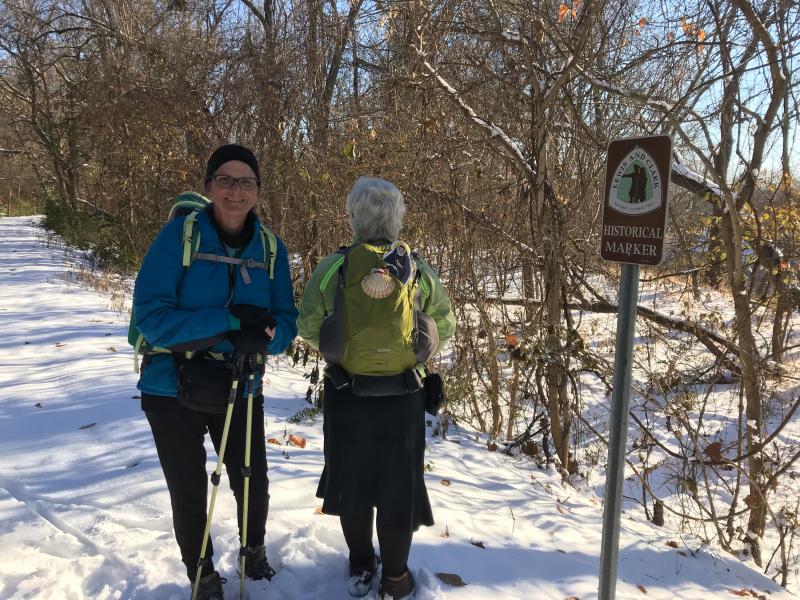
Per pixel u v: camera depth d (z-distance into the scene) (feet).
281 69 23.67
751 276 15.92
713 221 17.63
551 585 9.50
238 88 25.73
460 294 17.35
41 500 10.53
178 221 7.34
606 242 7.36
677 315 20.31
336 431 7.50
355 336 7.04
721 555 13.24
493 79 16.71
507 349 17.44
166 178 35.76
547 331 16.33
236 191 7.14
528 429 17.75
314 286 7.48
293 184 21.88
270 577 8.41
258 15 30.86
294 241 22.35
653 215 6.80
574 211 16.67
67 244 55.01
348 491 7.56
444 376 18.48
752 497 15.19
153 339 6.89
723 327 18.06
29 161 80.64
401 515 7.54
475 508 12.41
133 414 14.70
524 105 17.02
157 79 31.78
